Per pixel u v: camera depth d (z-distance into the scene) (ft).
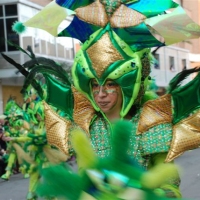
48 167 7.11
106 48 8.84
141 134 9.02
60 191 6.93
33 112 20.01
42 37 61.31
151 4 9.32
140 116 9.18
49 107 10.13
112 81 8.89
